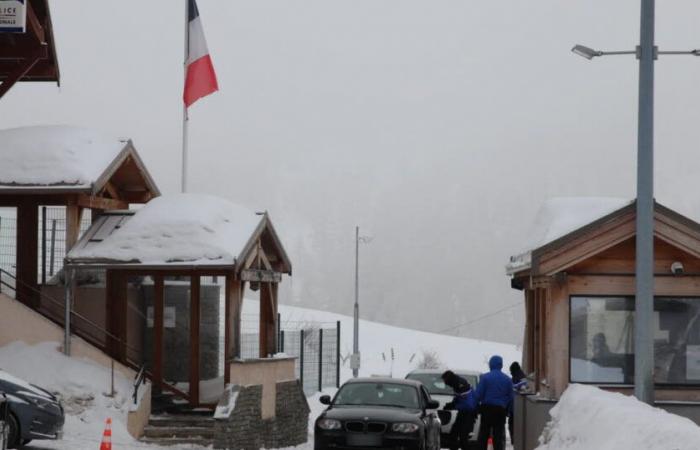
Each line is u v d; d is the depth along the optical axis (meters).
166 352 29.39
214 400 26.48
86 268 25.05
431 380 26.33
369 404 19.05
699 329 18.25
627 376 18.12
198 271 25.27
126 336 26.19
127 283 26.39
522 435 20.59
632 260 18.22
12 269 29.14
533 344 22.03
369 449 17.69
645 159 16.08
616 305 18.22
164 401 26.06
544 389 19.03
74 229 25.92
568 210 19.89
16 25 25.09
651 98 16.08
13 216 32.00
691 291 18.27
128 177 28.67
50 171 25.70
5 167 25.84
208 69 32.03
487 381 19.95
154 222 25.39
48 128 27.17
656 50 16.11
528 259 19.62
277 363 27.14
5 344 24.28
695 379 18.20
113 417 22.84
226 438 23.61
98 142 27.23
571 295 18.22
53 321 26.02
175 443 23.62
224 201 26.89
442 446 24.69
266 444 26.14
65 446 19.06
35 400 17.50
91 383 23.48
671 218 17.98
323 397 19.47
